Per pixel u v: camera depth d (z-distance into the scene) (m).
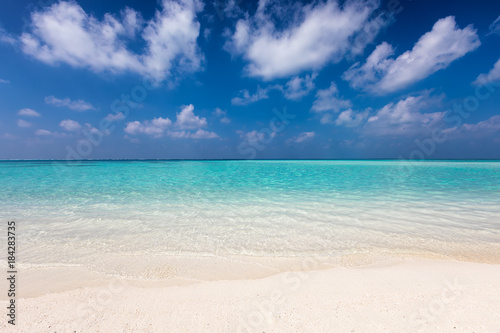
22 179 16.81
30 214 7.43
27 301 3.00
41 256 4.50
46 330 2.44
